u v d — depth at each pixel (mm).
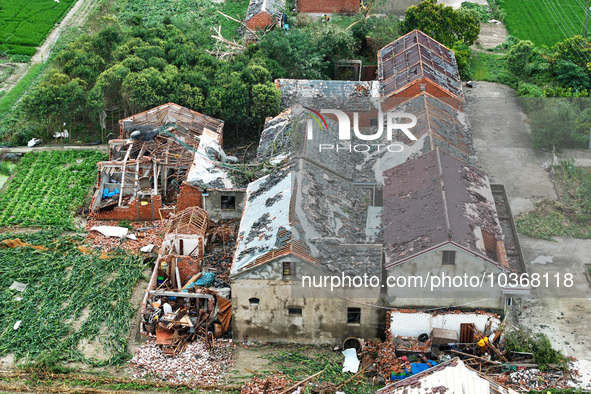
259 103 70125
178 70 74562
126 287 54188
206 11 100062
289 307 48375
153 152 64750
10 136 74250
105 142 73188
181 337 49875
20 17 98875
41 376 47156
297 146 59344
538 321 52250
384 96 69062
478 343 47844
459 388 37219
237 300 48312
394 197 54188
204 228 56500
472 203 52469
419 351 47969
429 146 58469
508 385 45969
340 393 45719
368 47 88500
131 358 48625
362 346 48938
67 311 52094
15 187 66312
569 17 100312
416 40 77375
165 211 61750
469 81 84188
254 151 70812
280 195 53781
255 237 50531
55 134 73750
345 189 56062
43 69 86938
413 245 47906
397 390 38250
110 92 73812
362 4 94625
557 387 46188
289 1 100125
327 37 82438
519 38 94875
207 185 60000
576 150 72188
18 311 52000
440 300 48156
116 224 61406
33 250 57906
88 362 48188
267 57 78375
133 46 78500
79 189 66062
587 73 80438
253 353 49031
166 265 54219
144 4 102625
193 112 69000
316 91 72062
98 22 87125
